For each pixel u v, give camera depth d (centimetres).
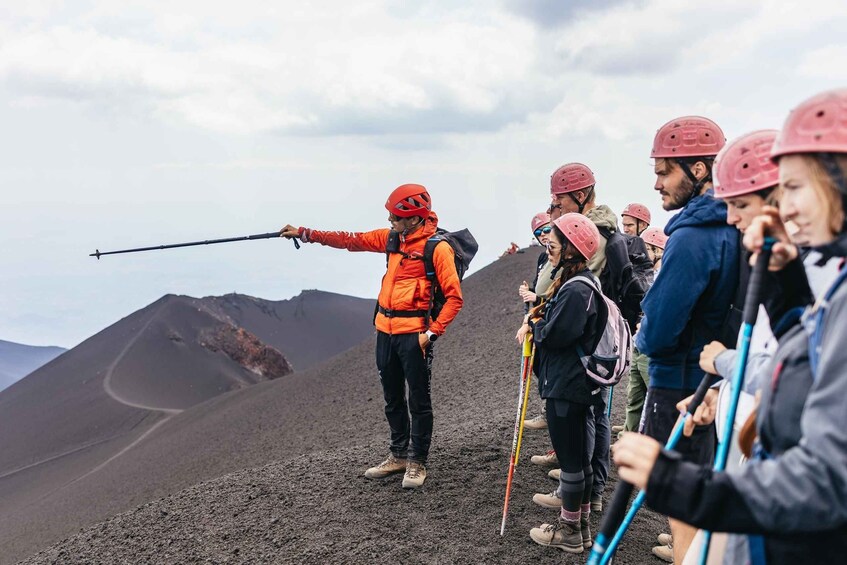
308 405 3177
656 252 901
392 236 684
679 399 427
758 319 291
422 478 697
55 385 10538
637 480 207
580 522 554
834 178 199
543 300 574
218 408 5050
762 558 219
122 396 9744
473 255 692
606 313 512
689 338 421
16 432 9025
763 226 243
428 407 694
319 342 17250
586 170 629
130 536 711
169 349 11394
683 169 430
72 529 3341
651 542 571
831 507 183
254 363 11794
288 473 797
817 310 210
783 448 218
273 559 601
